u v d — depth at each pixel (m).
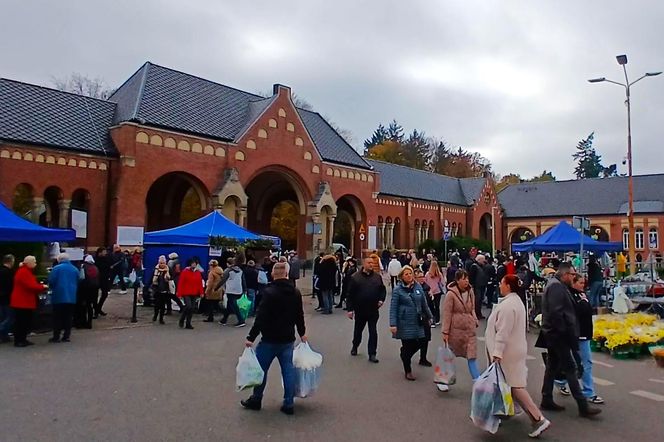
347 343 12.75
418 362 10.66
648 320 13.38
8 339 12.20
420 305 9.27
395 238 50.75
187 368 9.66
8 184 22.50
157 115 27.42
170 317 16.38
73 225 23.06
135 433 6.30
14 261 12.91
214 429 6.50
